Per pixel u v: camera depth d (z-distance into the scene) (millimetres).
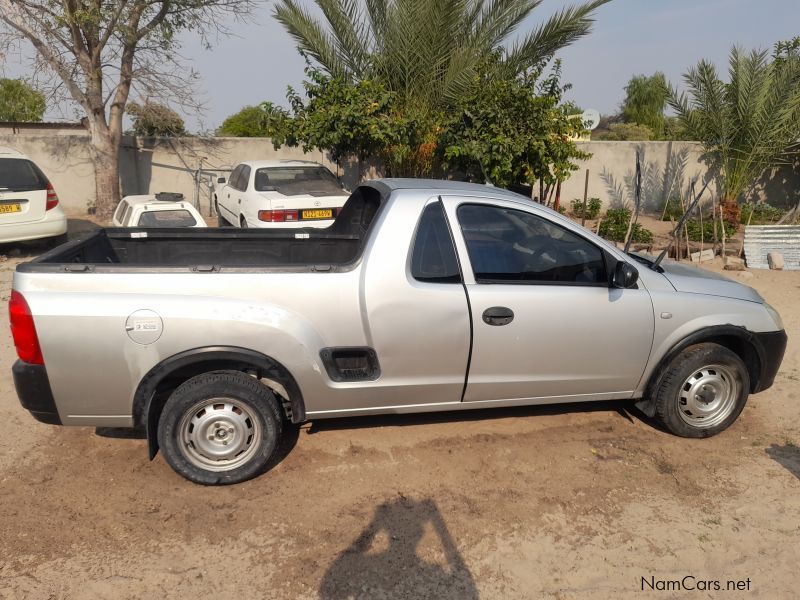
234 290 3578
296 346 3637
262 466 3785
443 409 4094
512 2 13102
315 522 3477
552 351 4074
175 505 3584
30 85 12836
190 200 14992
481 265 3967
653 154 16109
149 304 3471
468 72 12398
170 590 2967
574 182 16234
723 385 4449
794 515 3648
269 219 9195
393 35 12781
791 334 6734
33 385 3457
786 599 3027
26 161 9555
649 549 3346
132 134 15430
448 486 3844
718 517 3621
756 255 10055
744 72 14148
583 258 4148
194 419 3672
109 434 4348
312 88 12484
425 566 3174
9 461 3990
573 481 3932
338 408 3881
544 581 3104
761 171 15023
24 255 9953
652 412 4414
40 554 3166
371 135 11750
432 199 3955
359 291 3730
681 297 4273
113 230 4629
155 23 13078
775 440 4516
